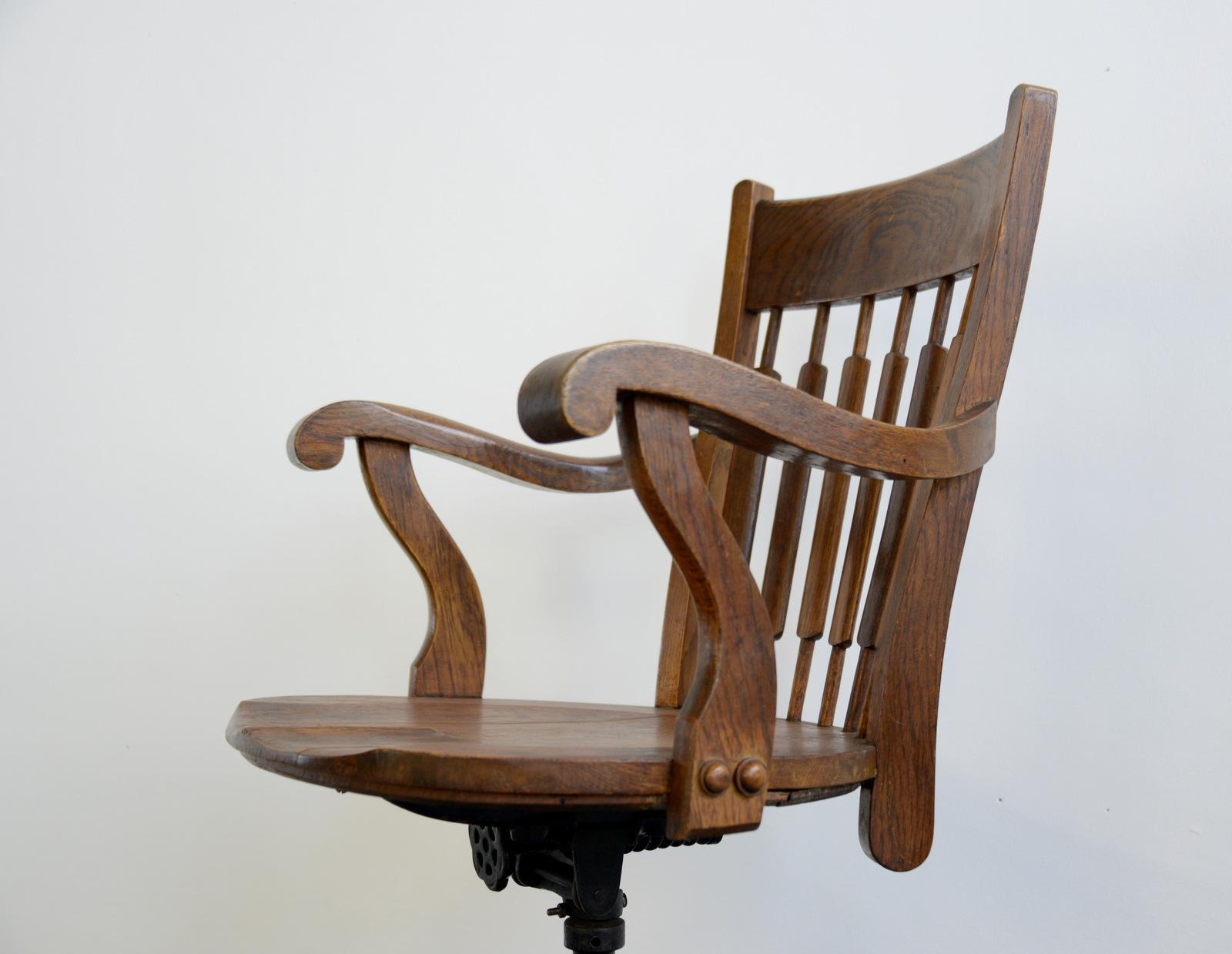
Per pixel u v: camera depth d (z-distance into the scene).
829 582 1.10
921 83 1.66
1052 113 0.96
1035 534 1.53
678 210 1.74
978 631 1.56
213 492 1.65
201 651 1.65
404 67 1.72
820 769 0.79
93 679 1.62
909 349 1.67
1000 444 1.56
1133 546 1.46
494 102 1.73
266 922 1.65
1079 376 1.51
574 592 1.71
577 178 1.74
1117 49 1.52
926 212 1.09
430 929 1.68
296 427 1.03
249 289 1.67
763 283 1.25
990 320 0.94
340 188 1.70
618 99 1.75
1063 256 1.53
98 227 1.65
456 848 1.69
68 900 1.61
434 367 1.71
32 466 1.63
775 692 0.72
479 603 1.12
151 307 1.65
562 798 0.66
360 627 1.68
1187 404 1.44
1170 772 1.42
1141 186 1.49
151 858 1.63
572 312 1.73
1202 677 1.40
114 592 1.63
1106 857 1.45
